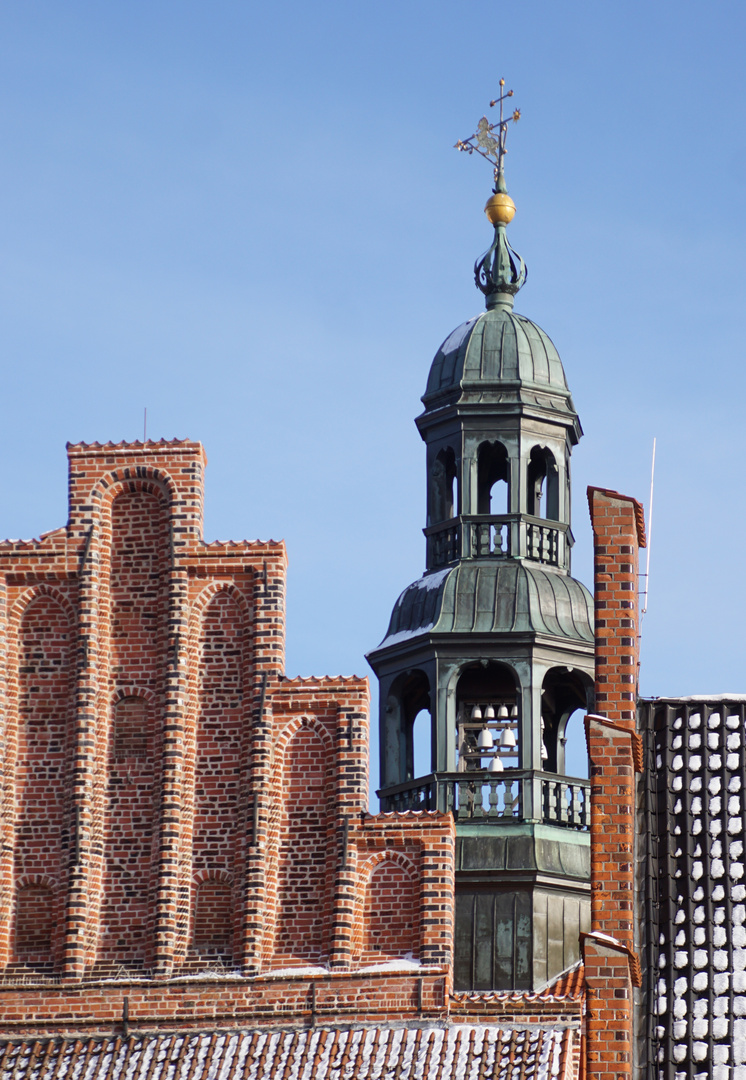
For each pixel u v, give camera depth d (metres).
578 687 80.31
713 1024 59.62
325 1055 59.09
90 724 62.97
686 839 63.50
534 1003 59.41
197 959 60.94
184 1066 59.31
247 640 63.50
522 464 80.69
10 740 63.06
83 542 64.50
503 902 75.50
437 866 60.94
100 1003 60.59
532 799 76.44
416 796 77.56
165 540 64.50
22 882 61.91
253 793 61.91
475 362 81.75
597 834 61.62
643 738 65.88
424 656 78.19
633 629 64.81
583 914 76.19
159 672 63.44
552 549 80.62
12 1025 60.59
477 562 79.81
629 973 58.69
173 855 61.59
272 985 60.25
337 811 61.69
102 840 62.16
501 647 77.81
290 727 62.66
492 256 85.31
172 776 62.28
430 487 81.62
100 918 61.53
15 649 63.91
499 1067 58.25
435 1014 59.53
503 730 79.56
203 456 65.31
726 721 66.00
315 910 61.12
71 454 65.25
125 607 64.25
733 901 62.16
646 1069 59.00
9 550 64.50
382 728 78.88
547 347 82.81
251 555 64.00
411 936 60.59
